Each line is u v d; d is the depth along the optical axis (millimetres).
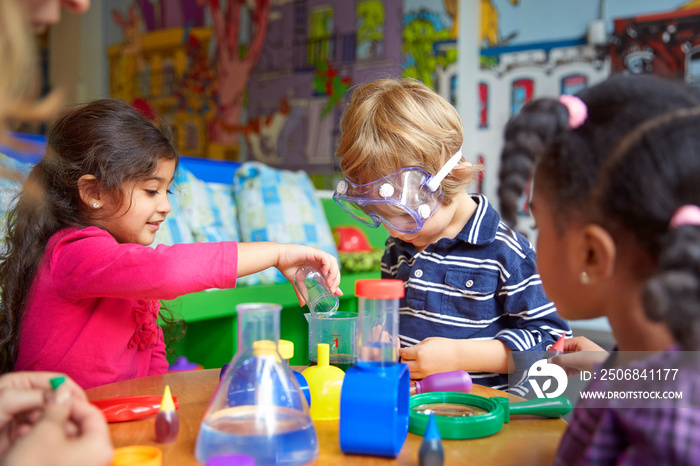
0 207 1207
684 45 3137
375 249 2889
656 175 454
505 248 1184
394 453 600
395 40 3898
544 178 541
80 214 1055
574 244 515
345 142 1087
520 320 1167
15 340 1024
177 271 848
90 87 5297
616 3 3291
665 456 422
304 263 955
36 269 1008
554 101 539
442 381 825
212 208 2441
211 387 868
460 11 3670
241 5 4504
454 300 1211
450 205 1140
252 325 606
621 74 549
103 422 521
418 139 1031
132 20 5070
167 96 4941
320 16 4168
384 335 642
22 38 466
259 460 551
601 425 483
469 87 3674
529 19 3525
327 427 708
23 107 499
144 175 1032
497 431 691
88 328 994
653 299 448
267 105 4422
